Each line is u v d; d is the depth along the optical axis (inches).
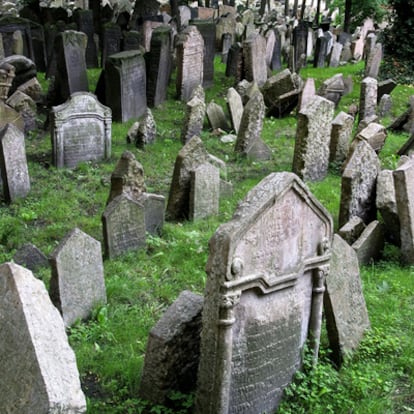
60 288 250.7
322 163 458.0
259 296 187.8
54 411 131.0
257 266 182.9
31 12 919.7
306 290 208.1
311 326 213.5
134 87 582.2
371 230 323.9
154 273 306.5
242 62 709.3
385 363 229.8
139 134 508.7
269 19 1256.2
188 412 196.9
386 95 655.8
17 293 145.5
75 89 577.3
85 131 461.1
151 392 203.8
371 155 361.1
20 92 525.3
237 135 519.5
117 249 319.6
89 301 265.7
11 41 697.0
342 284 232.8
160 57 621.3
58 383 135.1
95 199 405.4
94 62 782.5
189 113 521.3
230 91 563.5
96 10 951.6
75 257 256.4
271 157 511.8
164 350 198.4
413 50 815.1
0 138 380.2
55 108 440.5
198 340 207.5
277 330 197.9
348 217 354.6
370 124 469.1
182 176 373.4
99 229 357.4
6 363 143.2
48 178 434.0
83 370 225.1
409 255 320.8
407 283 298.4
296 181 189.0
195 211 373.7
